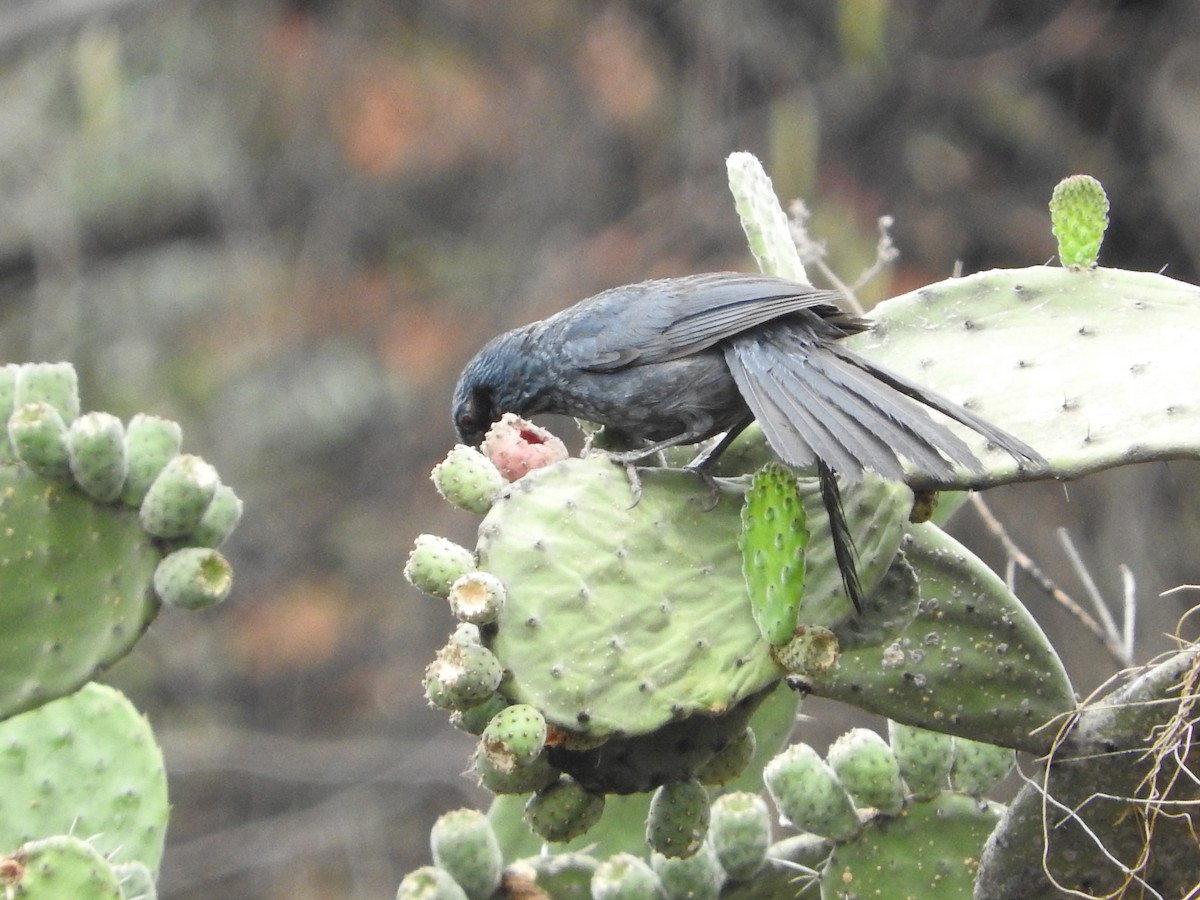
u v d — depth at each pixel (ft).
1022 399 17.15
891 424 16.63
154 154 60.49
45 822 19.85
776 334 18.83
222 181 60.80
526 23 61.41
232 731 55.16
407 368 59.06
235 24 61.21
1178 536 50.62
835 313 19.25
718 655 15.47
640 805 20.42
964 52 60.95
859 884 18.47
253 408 58.95
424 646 56.54
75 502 19.20
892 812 18.51
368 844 53.06
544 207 60.34
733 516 16.03
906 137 59.98
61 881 16.15
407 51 61.72
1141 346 17.29
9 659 19.12
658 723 15.19
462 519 58.08
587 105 60.59
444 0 62.03
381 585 57.26
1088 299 17.99
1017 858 17.67
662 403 19.51
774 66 59.88
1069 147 60.39
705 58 59.88
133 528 19.35
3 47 58.34
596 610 15.28
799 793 18.39
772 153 57.67
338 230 60.54
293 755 54.13
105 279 60.44
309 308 59.93
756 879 18.65
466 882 18.29
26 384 20.45
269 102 61.21
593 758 15.80
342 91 61.16
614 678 15.15
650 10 61.21
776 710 20.56
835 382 17.48
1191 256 59.31
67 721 20.11
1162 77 60.18
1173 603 49.60
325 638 56.29
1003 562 50.14
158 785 20.35
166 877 52.31
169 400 58.75
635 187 60.18
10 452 20.30
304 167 61.05
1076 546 50.44
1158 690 16.93
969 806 18.54
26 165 59.16
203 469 19.29
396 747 54.39
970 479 16.51
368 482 58.44
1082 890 17.60
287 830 53.16
